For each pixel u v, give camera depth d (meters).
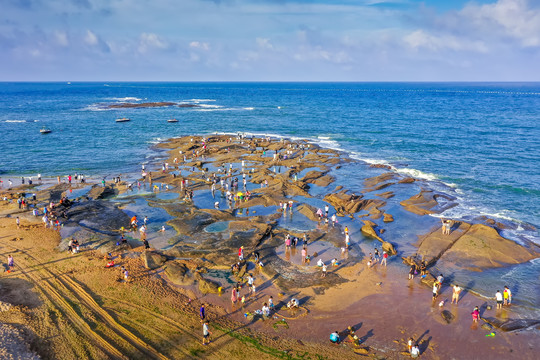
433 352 25.56
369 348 25.89
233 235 42.00
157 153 85.81
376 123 127.62
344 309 30.08
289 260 37.53
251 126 124.81
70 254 38.00
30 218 46.88
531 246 40.06
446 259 37.84
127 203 52.88
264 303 28.94
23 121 131.38
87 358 24.17
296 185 59.56
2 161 78.19
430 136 102.00
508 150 83.81
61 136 105.25
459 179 64.31
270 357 24.84
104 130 115.69
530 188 59.06
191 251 38.25
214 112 165.88
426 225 46.38
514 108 171.50
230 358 24.70
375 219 48.25
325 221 47.00
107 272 34.66
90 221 45.97
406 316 29.28
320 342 26.38
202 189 59.47
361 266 36.69
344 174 68.19
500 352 25.59
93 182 63.28
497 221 46.75
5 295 30.58
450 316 29.27
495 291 32.81
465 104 197.50
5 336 25.05
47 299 30.34
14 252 38.28
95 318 28.19
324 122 132.25
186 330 27.28
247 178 65.62
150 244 40.50
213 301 30.94
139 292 31.69
